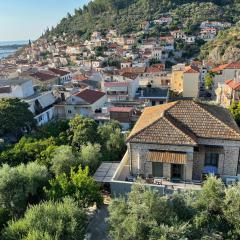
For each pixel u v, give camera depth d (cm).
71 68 14738
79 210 2214
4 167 2811
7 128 5122
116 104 7594
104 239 2375
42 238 1838
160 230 1744
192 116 2550
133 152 2497
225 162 2416
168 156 2370
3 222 2464
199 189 2203
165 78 10894
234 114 4394
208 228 1872
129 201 2048
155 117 2648
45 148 3966
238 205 1883
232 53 14588
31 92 7062
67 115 6800
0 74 12538
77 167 3250
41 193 2878
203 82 11838
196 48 19338
